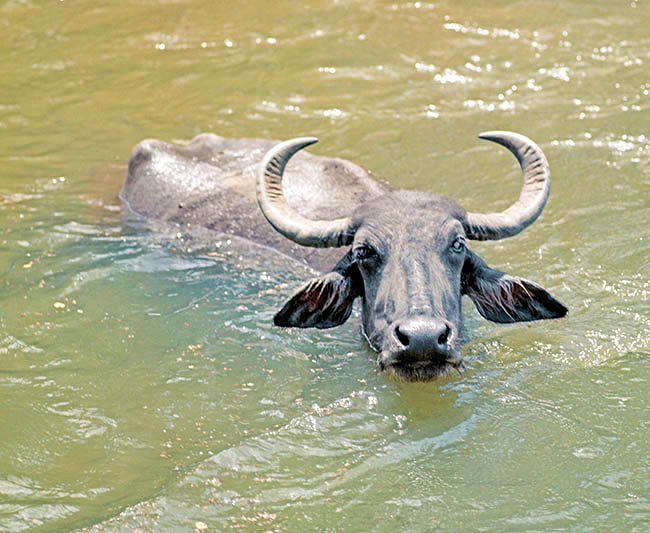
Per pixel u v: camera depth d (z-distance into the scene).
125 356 13.65
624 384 12.69
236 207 17.61
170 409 12.44
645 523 10.05
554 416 12.08
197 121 22.17
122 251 16.81
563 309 13.59
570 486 10.74
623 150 19.47
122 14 28.25
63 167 20.33
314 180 17.45
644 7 26.59
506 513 10.35
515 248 16.19
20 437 11.84
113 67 25.09
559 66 23.56
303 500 10.66
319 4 28.09
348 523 10.28
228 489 10.84
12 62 25.55
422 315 11.71
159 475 11.11
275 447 11.59
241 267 16.27
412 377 12.05
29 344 13.92
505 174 18.91
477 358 13.49
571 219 17.05
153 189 18.67
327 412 12.34
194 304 15.05
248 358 13.63
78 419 12.22
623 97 21.81
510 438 11.69
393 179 18.92
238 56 25.31
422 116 21.69
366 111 22.11
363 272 13.29
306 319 13.92
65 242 17.12
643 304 14.51
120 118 22.48
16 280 15.70
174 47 26.08
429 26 26.27
